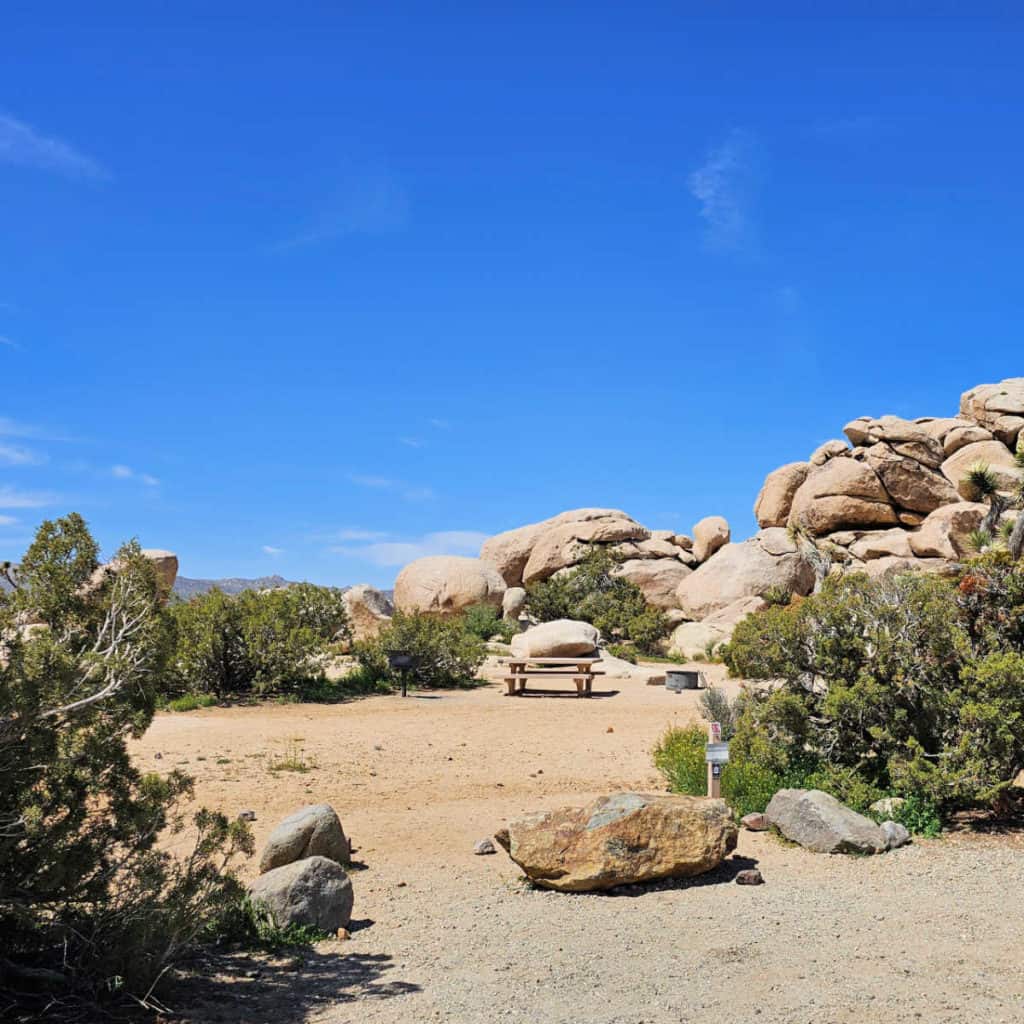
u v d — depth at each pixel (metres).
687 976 6.34
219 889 6.37
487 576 43.81
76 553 6.50
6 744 5.44
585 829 8.63
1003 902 7.93
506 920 7.69
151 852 6.26
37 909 5.78
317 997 6.03
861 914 7.64
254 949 6.99
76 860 5.69
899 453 45.69
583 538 51.22
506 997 6.00
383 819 11.20
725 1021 5.56
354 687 24.28
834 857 9.53
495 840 9.45
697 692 24.69
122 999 5.73
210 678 22.28
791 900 8.09
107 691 5.64
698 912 7.82
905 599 11.85
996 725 10.51
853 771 11.20
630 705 21.89
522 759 15.16
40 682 5.48
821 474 47.31
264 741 16.05
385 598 42.94
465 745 16.33
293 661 22.77
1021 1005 5.75
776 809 10.38
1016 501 37.38
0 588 6.28
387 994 6.07
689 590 44.72
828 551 43.06
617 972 6.44
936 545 41.28
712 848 8.75
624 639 39.31
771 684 13.52
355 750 15.55
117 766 6.12
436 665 25.95
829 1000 5.84
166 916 6.01
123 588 6.33
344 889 7.57
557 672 24.45
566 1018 5.64
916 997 5.87
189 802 11.47
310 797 12.17
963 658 11.25
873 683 11.19
